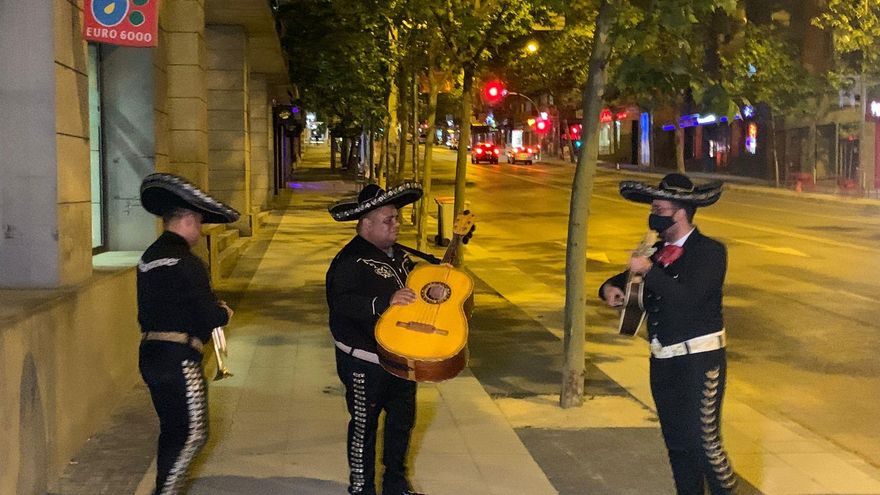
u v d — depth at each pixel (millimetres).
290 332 10930
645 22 7074
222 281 15070
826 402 8570
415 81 23734
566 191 41250
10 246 6602
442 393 8258
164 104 10242
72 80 6949
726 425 7578
